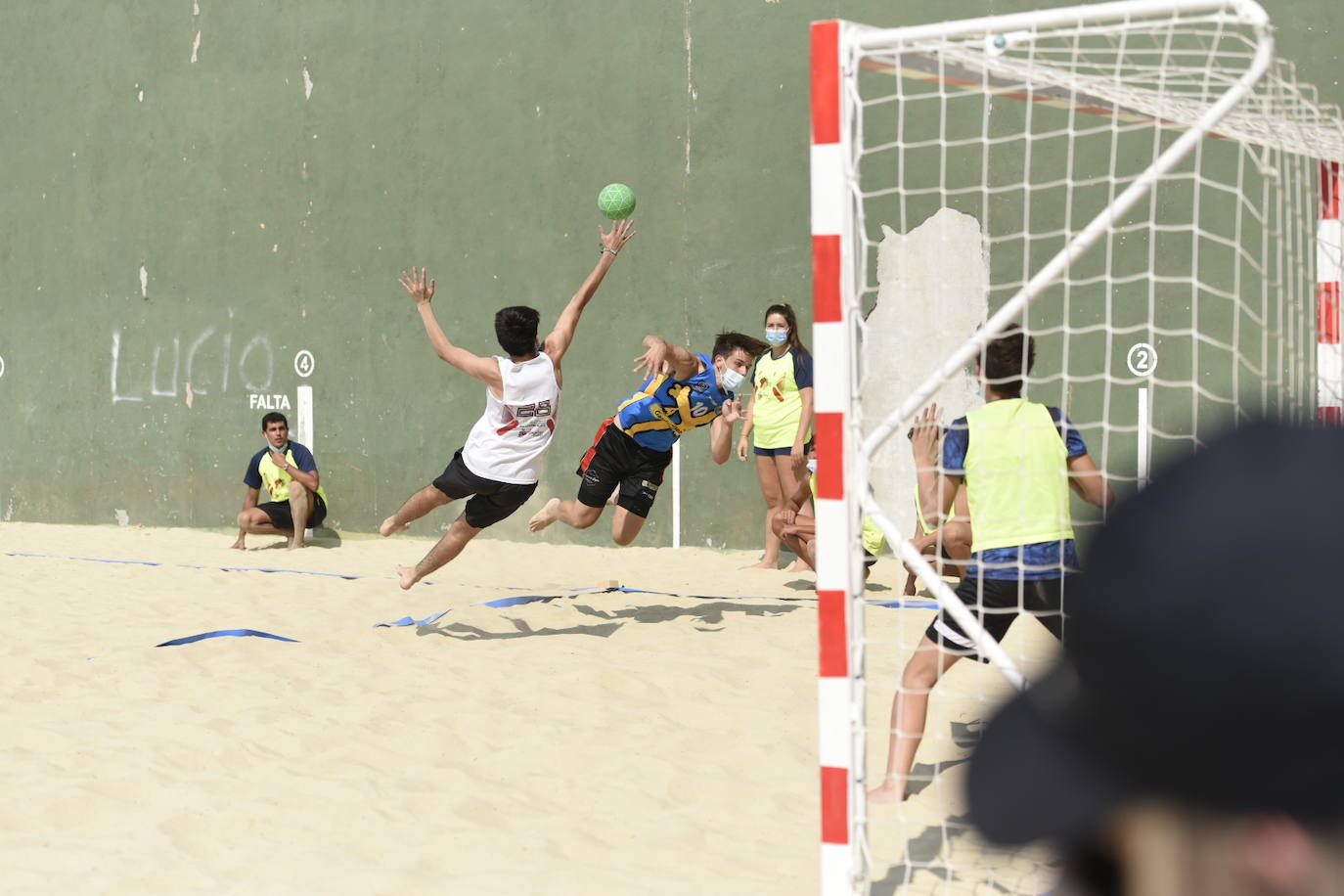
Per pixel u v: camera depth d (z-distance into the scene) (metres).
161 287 18.55
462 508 16.78
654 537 15.63
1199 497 0.82
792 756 7.24
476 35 16.42
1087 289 13.23
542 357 10.13
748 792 6.70
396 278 17.00
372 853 5.86
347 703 8.41
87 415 19.16
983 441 6.15
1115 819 0.85
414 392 16.95
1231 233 12.70
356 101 17.14
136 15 18.53
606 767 7.10
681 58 15.34
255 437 17.98
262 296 17.84
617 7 15.63
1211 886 0.82
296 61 17.48
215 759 7.25
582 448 15.98
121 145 18.72
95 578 13.80
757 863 5.73
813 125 4.73
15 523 19.44
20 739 7.60
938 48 4.89
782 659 9.48
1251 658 0.78
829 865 4.76
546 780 6.89
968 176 13.62
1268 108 5.90
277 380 17.78
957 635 6.09
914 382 13.83
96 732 7.76
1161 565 0.81
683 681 8.85
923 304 13.79
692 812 6.42
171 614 11.57
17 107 19.42
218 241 18.11
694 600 11.98
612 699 8.47
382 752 7.37
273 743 7.55
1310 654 0.77
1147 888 0.84
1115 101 5.73
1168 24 4.87
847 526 4.73
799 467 12.48
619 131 15.69
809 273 14.88
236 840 6.04
